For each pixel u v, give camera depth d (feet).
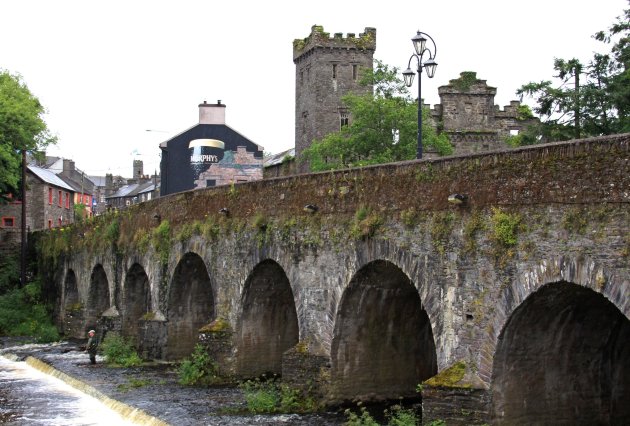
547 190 62.08
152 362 129.18
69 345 158.51
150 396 98.94
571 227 59.93
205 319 130.93
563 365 68.39
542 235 62.28
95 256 163.73
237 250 107.86
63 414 93.81
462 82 262.26
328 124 274.57
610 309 66.13
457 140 260.42
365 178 82.64
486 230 67.46
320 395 88.02
